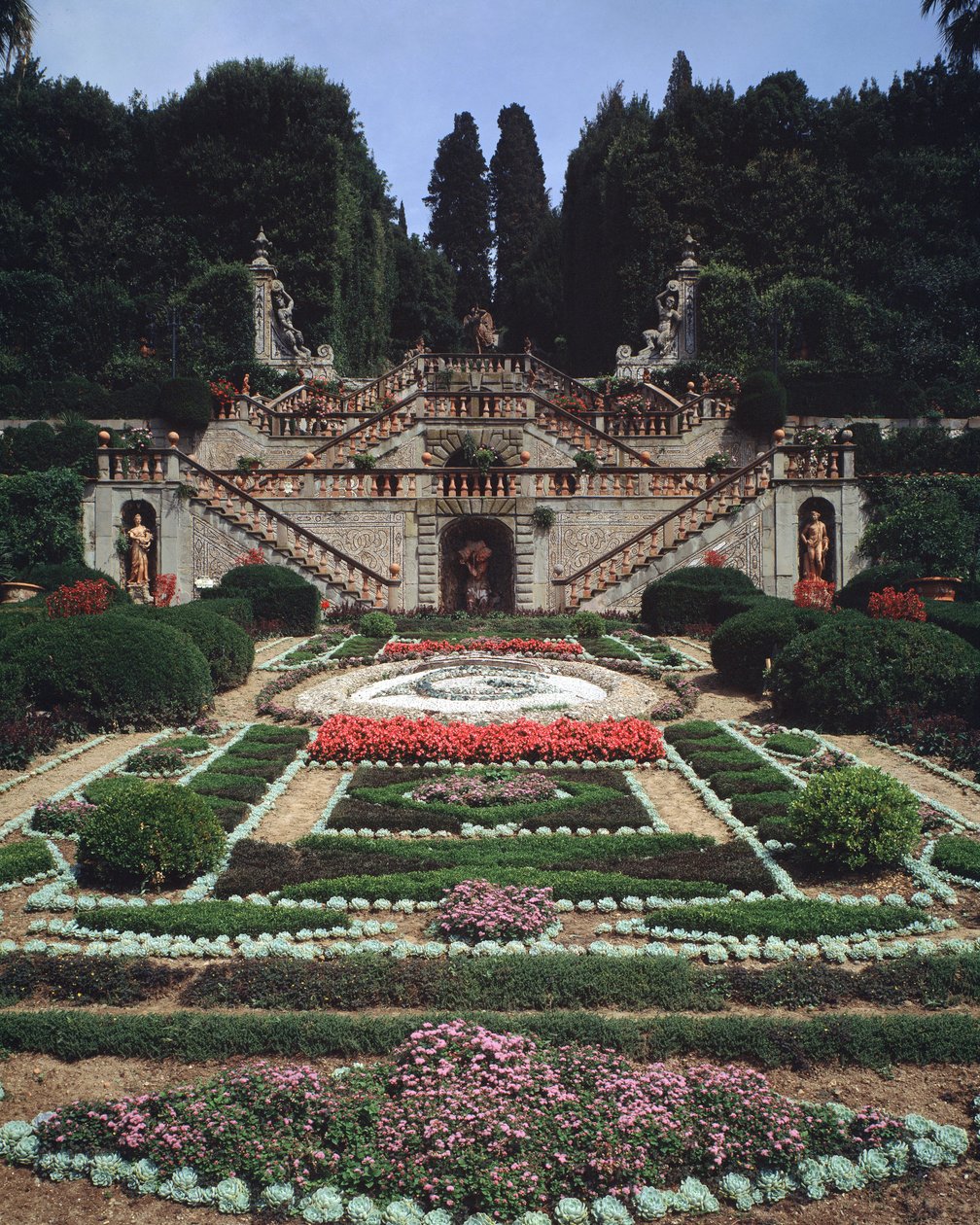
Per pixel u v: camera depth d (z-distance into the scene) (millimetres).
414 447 36031
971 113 56531
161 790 11344
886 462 36406
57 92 56562
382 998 8664
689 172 56438
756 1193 6723
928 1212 6578
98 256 54688
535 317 76062
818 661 17328
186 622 19453
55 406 40562
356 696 19484
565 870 11344
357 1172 6672
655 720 18234
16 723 16031
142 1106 7238
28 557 30734
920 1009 8609
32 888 11039
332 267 56031
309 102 57188
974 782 14359
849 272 53844
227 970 9055
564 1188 6609
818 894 10922
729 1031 7941
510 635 25484
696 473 30422
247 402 39562
